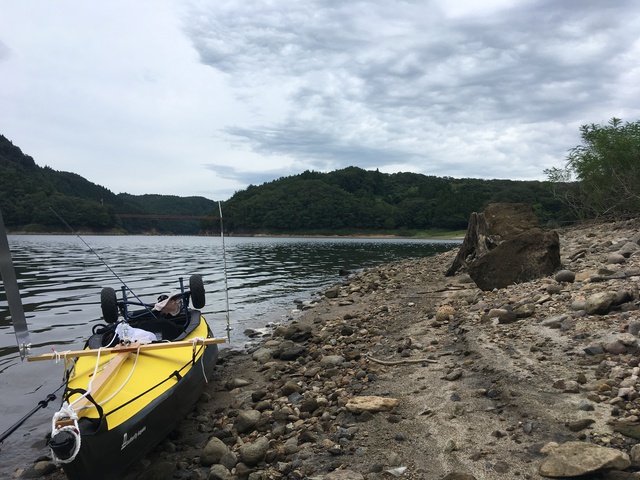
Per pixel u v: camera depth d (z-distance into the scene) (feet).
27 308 49.78
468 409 16.15
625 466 10.89
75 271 90.48
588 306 22.43
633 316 20.42
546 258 36.17
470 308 31.45
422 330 29.50
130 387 17.10
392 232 496.64
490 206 48.34
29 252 147.23
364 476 13.26
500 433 13.99
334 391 20.85
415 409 17.33
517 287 34.09
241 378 26.21
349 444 15.51
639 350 16.87
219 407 21.94
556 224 84.53
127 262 116.47
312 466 14.46
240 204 535.19
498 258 37.63
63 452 12.80
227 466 15.69
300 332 33.22
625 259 34.32
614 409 13.61
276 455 15.62
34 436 19.71
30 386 25.75
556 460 11.55
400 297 46.39
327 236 503.61
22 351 18.13
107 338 22.82
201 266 105.91
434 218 497.87
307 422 18.25
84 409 14.58
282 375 25.59
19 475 16.61
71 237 312.91
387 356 25.07
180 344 19.54
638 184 64.90
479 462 12.79
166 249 195.62
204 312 48.08
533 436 13.43
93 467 13.64
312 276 83.97
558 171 81.82
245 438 17.92
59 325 41.55
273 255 152.87
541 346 20.16
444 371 20.75
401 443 14.92
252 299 56.75
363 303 47.09
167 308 26.21
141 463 16.78
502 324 25.22
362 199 554.05
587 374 16.53
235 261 123.13
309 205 520.83
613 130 70.18
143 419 15.69
